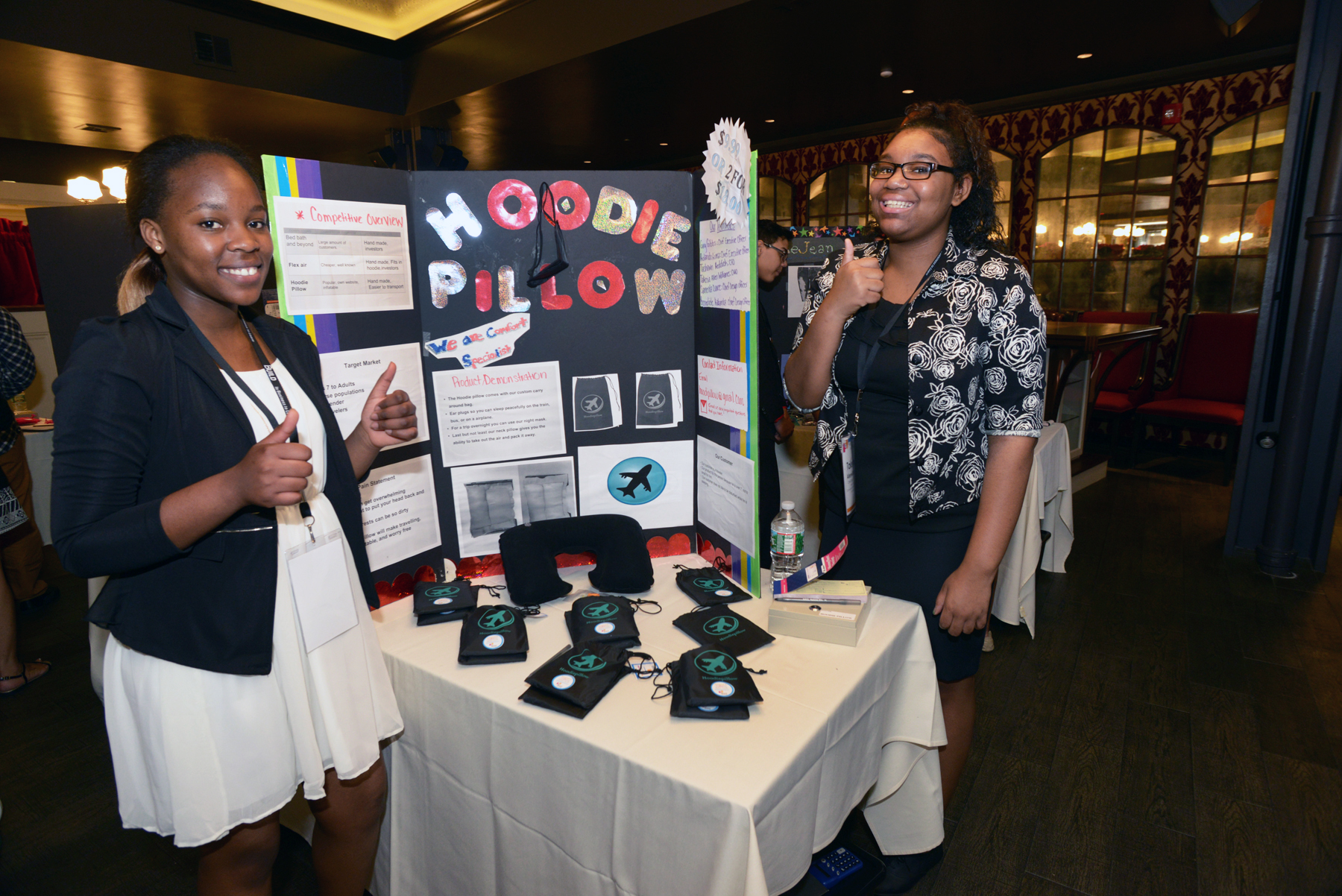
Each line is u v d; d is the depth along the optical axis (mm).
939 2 3633
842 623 1206
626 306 1465
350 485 1092
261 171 1035
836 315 1196
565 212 1395
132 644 874
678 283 1477
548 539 1441
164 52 4504
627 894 966
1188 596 3090
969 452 1295
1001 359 1215
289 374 1027
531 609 1363
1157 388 5367
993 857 1667
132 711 917
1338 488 3229
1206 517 4094
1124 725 2180
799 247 2820
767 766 913
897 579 1378
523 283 1407
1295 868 1629
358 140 6805
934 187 1171
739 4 3676
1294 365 3145
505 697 1078
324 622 1005
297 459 782
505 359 1428
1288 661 2539
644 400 1521
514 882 1116
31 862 1711
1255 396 3367
